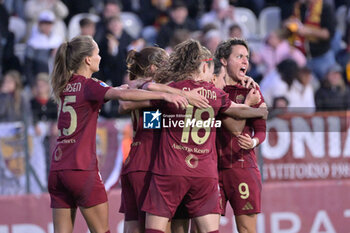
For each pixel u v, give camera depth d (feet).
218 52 49.42
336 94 97.66
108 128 69.67
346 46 112.98
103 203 47.50
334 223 73.72
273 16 121.90
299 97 97.50
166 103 43.98
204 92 44.24
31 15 111.55
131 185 46.73
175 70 45.14
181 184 43.16
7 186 69.92
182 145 43.50
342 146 73.10
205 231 44.19
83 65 47.62
